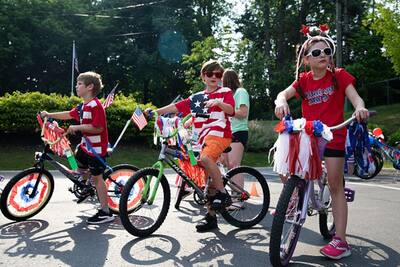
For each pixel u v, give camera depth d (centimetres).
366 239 446
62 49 3434
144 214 508
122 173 548
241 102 571
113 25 3688
